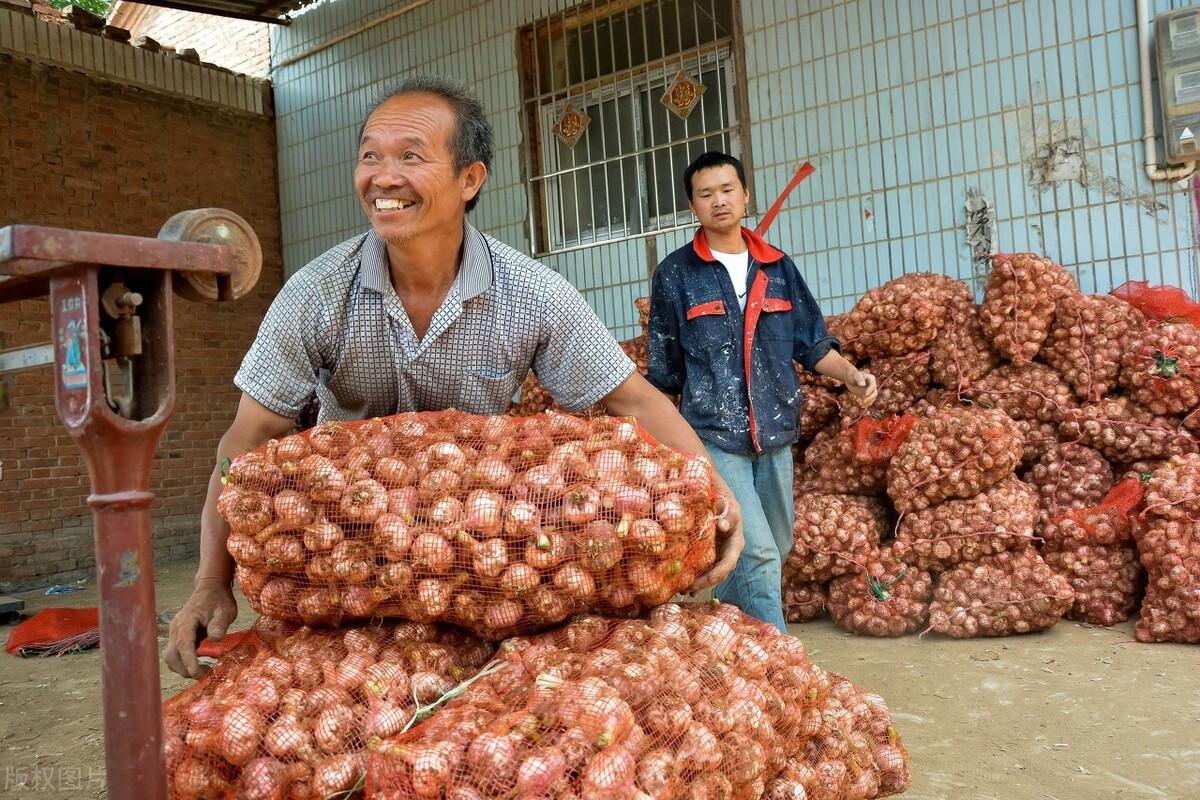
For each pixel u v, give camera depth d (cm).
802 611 453
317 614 189
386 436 200
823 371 360
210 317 862
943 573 425
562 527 178
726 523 208
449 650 188
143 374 132
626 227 692
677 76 661
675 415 247
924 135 560
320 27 862
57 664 456
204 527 213
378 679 174
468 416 213
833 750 204
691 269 359
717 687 175
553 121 723
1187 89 470
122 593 129
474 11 754
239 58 952
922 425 442
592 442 197
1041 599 392
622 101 688
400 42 805
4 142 746
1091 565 415
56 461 760
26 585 738
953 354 479
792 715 189
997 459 417
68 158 783
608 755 145
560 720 151
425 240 212
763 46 617
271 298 909
